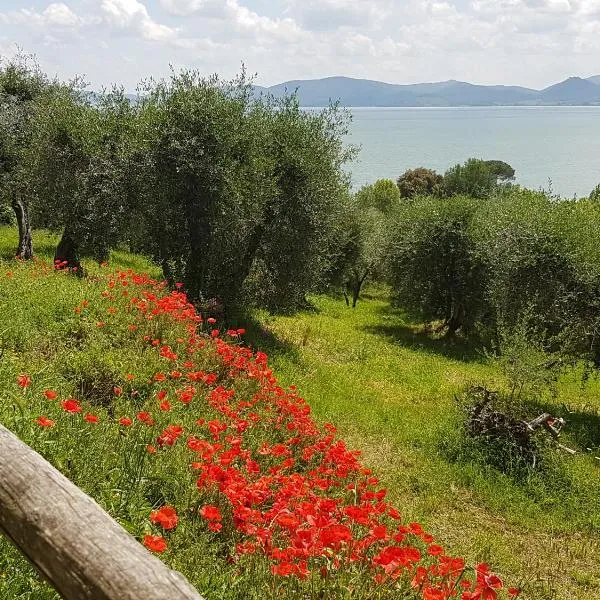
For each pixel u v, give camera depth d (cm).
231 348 923
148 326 901
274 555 360
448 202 2767
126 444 496
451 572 433
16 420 413
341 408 1233
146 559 159
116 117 1755
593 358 1672
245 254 1744
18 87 2033
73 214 1680
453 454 1070
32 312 860
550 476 1034
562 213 1803
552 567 774
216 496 458
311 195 1700
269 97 1738
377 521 519
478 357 2361
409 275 2752
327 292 3506
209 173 1502
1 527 179
